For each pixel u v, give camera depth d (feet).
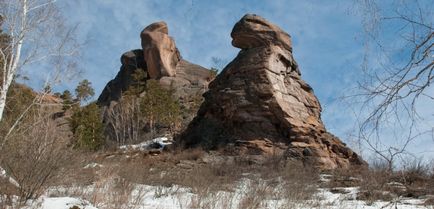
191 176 45.32
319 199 39.11
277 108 90.89
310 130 89.66
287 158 80.84
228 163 72.95
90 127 111.34
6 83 51.80
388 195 37.40
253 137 89.51
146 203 33.37
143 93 165.89
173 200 33.96
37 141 30.17
